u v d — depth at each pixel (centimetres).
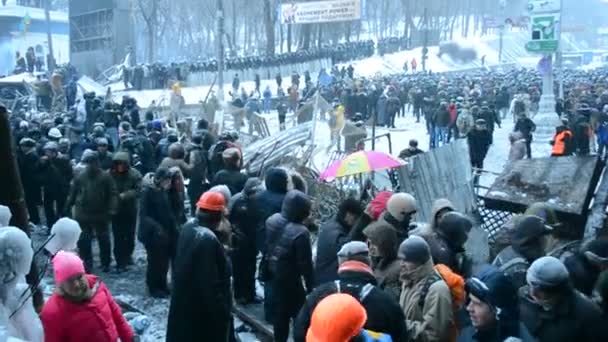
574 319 416
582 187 911
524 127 1962
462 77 5066
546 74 2481
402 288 488
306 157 1429
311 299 425
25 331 361
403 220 602
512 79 4575
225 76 5047
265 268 693
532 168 974
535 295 428
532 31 2445
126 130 1593
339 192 1144
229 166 1006
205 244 552
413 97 3616
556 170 955
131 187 1051
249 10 8512
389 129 3178
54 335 445
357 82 3753
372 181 1114
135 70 4756
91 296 460
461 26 11725
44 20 7319
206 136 1430
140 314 824
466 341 451
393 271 514
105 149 1201
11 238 344
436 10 9975
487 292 427
